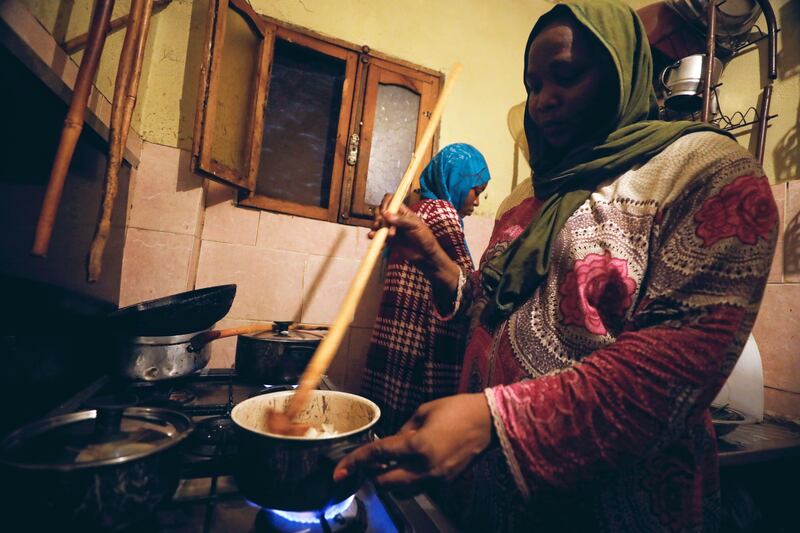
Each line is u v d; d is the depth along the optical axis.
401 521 0.50
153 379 0.91
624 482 0.50
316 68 1.78
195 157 1.23
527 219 0.74
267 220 1.63
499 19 2.09
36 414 0.70
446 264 0.80
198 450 0.64
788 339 1.34
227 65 1.37
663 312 0.41
